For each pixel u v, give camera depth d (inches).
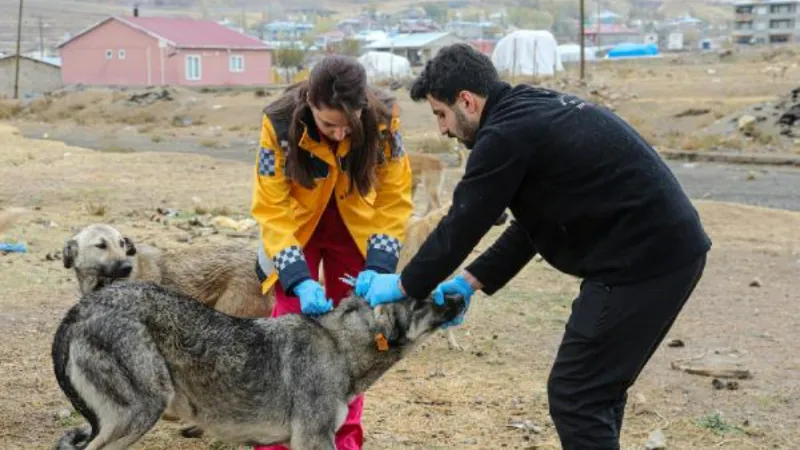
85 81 2930.6
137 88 2444.6
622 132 179.3
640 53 4151.1
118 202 653.3
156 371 197.9
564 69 2859.3
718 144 1173.1
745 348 349.4
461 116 185.0
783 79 1961.1
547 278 458.3
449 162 986.7
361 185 214.2
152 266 289.9
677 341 351.6
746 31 5728.3
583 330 183.5
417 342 205.2
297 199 217.5
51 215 584.7
